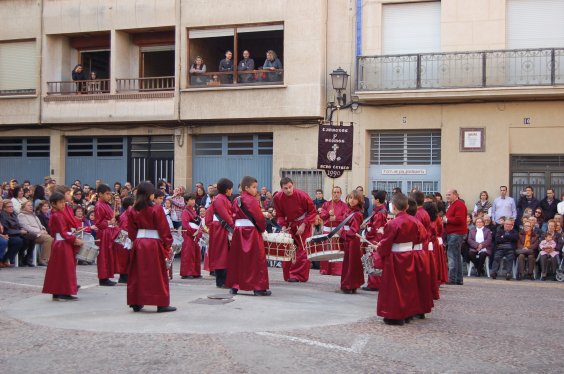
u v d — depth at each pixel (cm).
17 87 2869
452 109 2366
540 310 1324
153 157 2728
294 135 2517
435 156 2412
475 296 1512
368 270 1441
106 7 2719
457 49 2350
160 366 848
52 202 1330
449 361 893
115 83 2716
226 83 2578
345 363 866
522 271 1930
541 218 2062
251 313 1164
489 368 866
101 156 2794
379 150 2462
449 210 1781
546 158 2305
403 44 2412
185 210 1750
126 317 1138
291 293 1411
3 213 1986
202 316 1138
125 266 1594
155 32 2747
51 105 2775
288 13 2483
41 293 1430
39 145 2878
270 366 848
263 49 2600
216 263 1509
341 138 2242
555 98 2280
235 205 1369
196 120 2598
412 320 1171
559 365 894
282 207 1573
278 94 2488
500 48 2319
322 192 2284
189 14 2606
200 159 2662
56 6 2786
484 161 2339
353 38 2459
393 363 874
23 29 2831
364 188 2439
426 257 1172
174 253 1672
